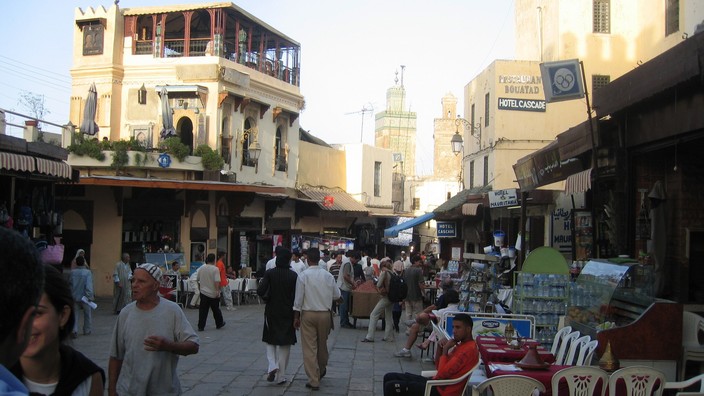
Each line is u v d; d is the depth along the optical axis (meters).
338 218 38.00
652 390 6.01
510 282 17.95
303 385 9.55
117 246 22.78
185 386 9.30
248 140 28.72
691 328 7.46
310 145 36.16
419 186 49.03
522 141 25.05
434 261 27.36
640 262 9.49
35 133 15.89
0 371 1.84
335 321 18.47
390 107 61.50
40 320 2.91
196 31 29.67
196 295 20.48
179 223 24.44
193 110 25.95
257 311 20.05
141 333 4.98
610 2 24.80
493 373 6.43
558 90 12.52
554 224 18.50
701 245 10.97
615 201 11.56
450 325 9.95
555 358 8.36
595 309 8.62
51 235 15.68
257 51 30.73
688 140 9.52
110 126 26.59
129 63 27.09
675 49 8.53
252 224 28.86
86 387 3.08
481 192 24.70
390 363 11.56
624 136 11.24
